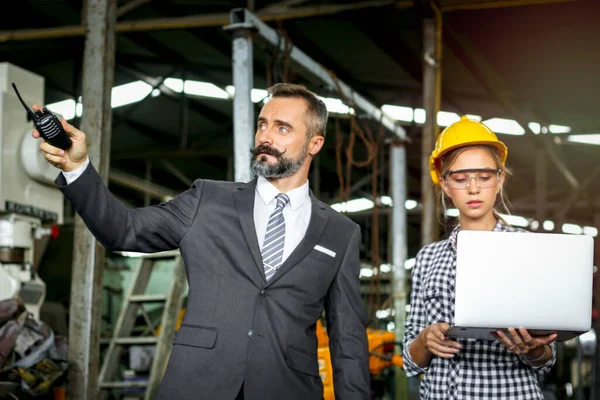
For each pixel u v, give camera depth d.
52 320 6.11
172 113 12.40
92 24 5.40
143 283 6.21
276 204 2.71
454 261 2.82
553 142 11.92
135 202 15.34
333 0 7.45
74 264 5.03
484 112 11.51
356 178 13.79
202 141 12.38
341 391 2.71
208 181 2.76
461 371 2.72
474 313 2.45
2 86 4.66
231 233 2.63
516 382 2.70
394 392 7.06
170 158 13.88
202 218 2.66
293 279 2.61
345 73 10.36
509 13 7.95
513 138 12.38
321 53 9.64
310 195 2.82
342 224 2.79
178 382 2.50
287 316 2.59
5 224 4.48
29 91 4.82
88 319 4.95
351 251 2.77
